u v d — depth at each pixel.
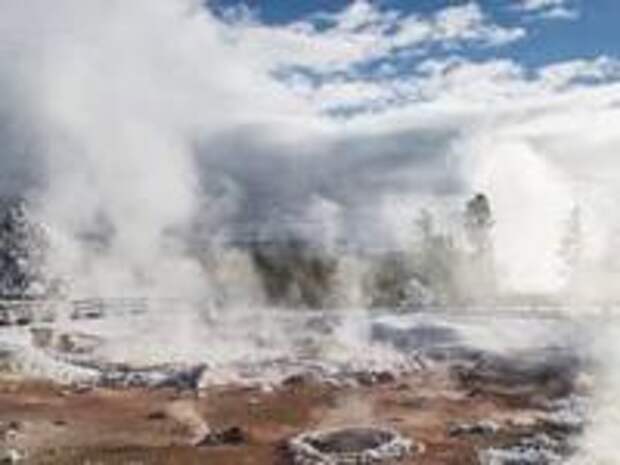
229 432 58.31
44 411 66.25
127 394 72.31
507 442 56.09
